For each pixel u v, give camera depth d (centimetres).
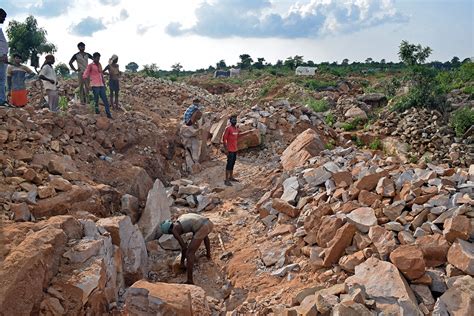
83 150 859
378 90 2767
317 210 640
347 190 669
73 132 880
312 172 768
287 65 5806
